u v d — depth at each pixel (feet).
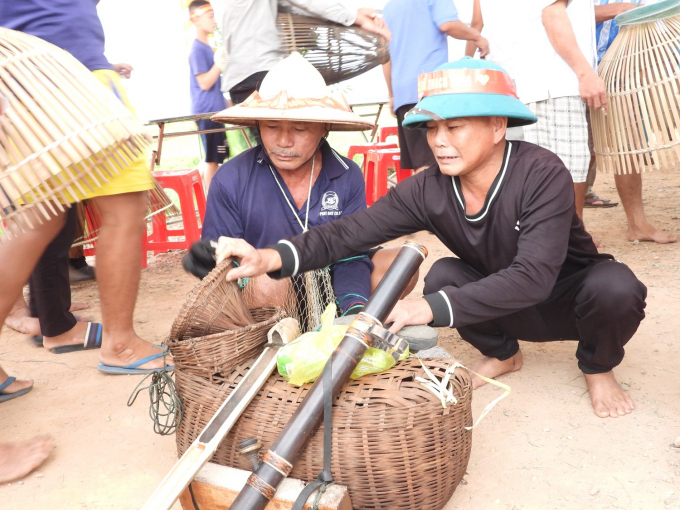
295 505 5.13
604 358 7.61
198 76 17.98
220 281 6.28
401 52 15.40
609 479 6.53
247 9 12.23
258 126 7.90
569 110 12.16
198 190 16.90
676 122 11.82
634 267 12.89
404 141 15.92
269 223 8.30
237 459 5.90
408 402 5.50
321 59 12.59
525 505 6.22
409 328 6.24
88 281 15.08
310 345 5.79
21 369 10.07
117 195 8.64
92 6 9.00
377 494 5.57
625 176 14.23
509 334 8.40
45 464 7.34
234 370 6.22
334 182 8.50
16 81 6.13
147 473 7.10
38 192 6.24
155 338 11.16
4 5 8.38
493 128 6.52
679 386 8.28
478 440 7.34
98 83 6.86
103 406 8.69
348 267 8.26
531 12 11.91
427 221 7.35
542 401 8.13
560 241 6.56
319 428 5.54
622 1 14.60
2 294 7.73
